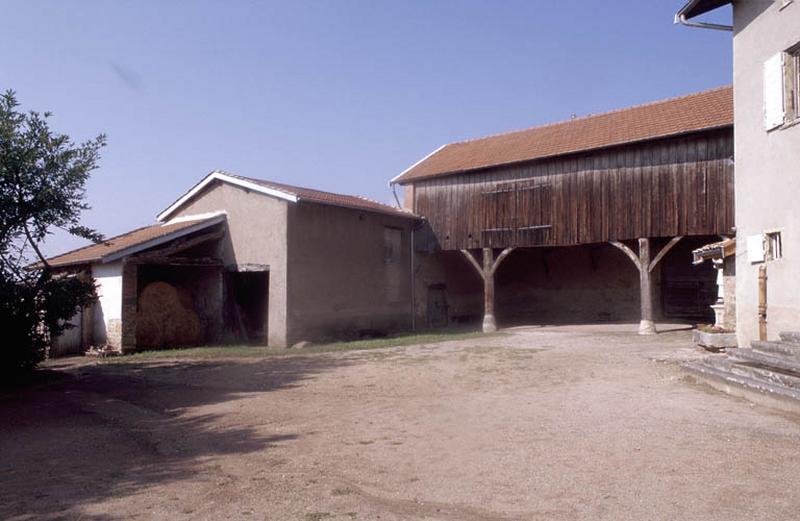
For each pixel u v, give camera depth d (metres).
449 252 22.41
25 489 5.03
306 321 16.73
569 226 17.58
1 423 7.87
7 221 10.45
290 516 4.23
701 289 19.47
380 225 19.55
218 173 17.91
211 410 8.27
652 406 7.12
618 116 19.08
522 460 5.29
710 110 16.02
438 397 8.48
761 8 9.62
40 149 10.56
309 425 7.09
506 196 18.97
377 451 5.84
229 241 17.81
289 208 16.45
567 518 3.99
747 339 9.97
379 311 19.27
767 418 6.29
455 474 5.04
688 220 15.53
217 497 4.69
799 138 8.65
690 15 10.65
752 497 4.14
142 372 12.44
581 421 6.56
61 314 11.25
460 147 22.62
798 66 9.03
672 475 4.66
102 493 4.88
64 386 10.98
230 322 17.92
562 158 17.80
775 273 9.20
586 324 20.89
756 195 9.72
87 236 11.39
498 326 21.48
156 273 18.36
